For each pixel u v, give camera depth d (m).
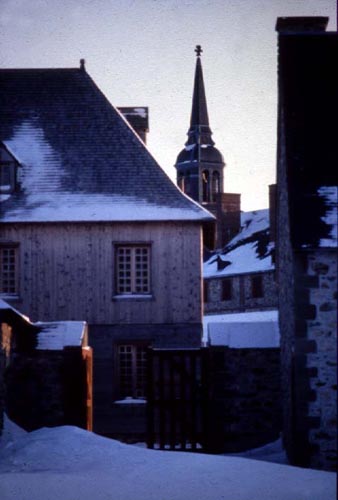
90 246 26.34
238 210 69.31
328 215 16.17
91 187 26.97
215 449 19.53
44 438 17.34
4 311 19.11
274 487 12.85
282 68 18.91
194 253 26.31
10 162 26.92
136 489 12.78
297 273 15.93
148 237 26.39
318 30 19.98
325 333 15.80
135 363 26.09
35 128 28.30
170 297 26.22
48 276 26.27
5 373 19.28
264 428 19.58
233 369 19.75
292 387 16.70
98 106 28.64
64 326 21.00
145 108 30.84
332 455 15.67
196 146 83.00
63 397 20.22
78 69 29.38
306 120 17.89
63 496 12.24
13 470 15.04
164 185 27.02
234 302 64.00
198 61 82.94
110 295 26.22
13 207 26.45
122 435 25.58
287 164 17.05
